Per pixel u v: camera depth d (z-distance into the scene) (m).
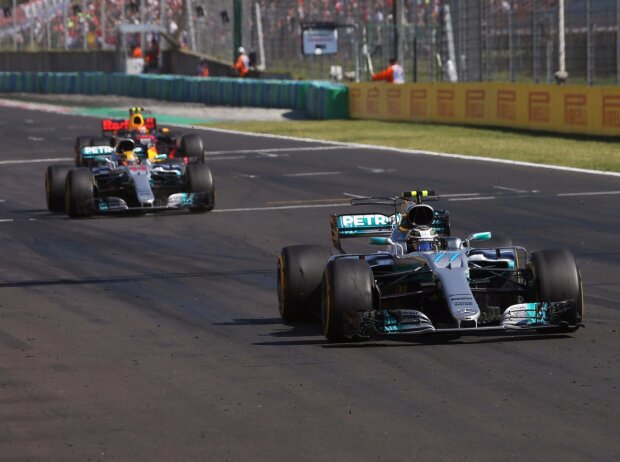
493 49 153.75
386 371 32.25
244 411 28.47
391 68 164.38
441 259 36.19
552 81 143.62
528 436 25.78
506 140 119.44
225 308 43.22
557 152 106.06
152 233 64.75
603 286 46.28
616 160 98.31
